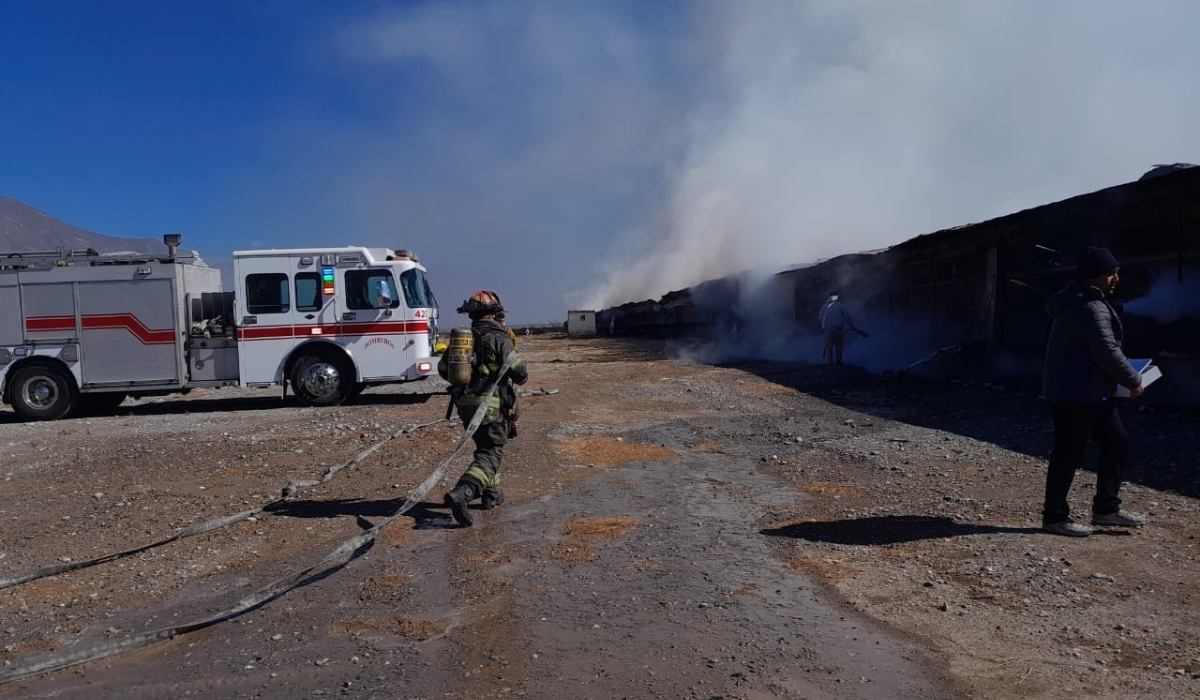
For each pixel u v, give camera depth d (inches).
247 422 462.0
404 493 259.0
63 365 530.6
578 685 118.4
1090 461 261.3
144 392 552.1
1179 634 128.9
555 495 250.8
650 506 233.8
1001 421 348.2
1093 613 139.4
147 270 531.2
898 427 359.9
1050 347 183.2
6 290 529.0
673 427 395.2
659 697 113.7
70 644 142.9
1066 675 116.5
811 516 215.8
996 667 120.4
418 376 539.2
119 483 293.1
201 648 138.7
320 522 224.5
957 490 236.4
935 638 132.2
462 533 209.2
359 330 537.3
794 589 158.6
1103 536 182.9
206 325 544.7
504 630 141.6
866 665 122.7
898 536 191.9
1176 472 236.4
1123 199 385.1
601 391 574.9
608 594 159.0
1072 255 452.1
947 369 511.8
